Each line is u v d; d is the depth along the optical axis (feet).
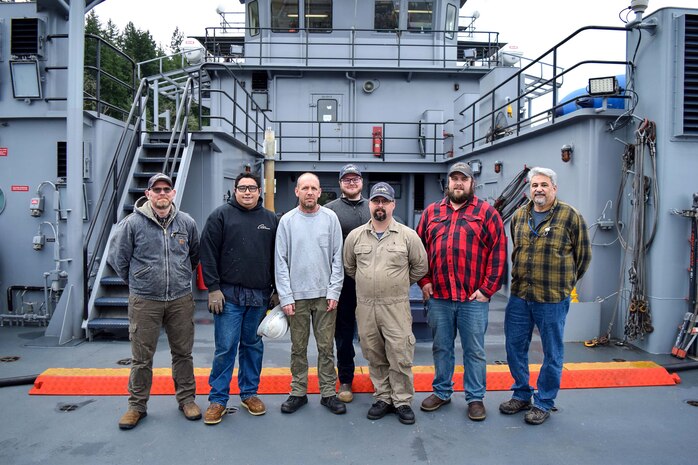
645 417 13.37
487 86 33.78
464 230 12.98
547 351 12.93
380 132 39.63
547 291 12.75
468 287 13.03
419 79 40.16
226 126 39.81
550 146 22.54
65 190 22.74
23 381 15.26
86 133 23.15
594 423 13.01
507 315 13.60
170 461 11.15
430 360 17.72
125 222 12.69
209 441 12.01
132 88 27.89
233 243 12.92
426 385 15.28
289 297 13.07
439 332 13.50
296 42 40.42
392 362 13.00
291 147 39.83
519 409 13.61
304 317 13.46
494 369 16.19
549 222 12.89
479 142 34.73
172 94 45.50
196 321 22.88
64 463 11.05
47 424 12.83
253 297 13.07
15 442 11.94
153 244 12.57
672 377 15.72
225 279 13.00
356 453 11.51
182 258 12.92
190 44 43.24
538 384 13.29
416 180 39.50
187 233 13.16
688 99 17.78
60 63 23.73
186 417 13.14
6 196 23.20
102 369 15.85
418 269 13.10
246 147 30.07
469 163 33.35
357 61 40.37
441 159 39.63
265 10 40.29
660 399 14.53
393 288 12.86
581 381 15.44
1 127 23.16
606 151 19.58
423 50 40.68
